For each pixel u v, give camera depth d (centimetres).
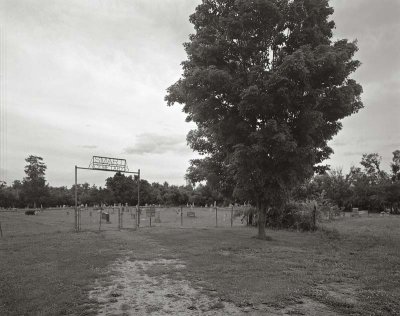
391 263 1201
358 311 671
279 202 1912
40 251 1405
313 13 1769
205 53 1780
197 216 5038
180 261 1210
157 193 11112
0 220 4153
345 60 1698
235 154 1631
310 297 772
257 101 1614
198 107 1806
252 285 855
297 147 1700
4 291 791
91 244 1631
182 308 697
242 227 2831
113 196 10800
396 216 5581
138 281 916
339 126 1898
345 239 1995
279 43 1841
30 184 11019
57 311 652
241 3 1700
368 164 8075
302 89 1644
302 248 1575
